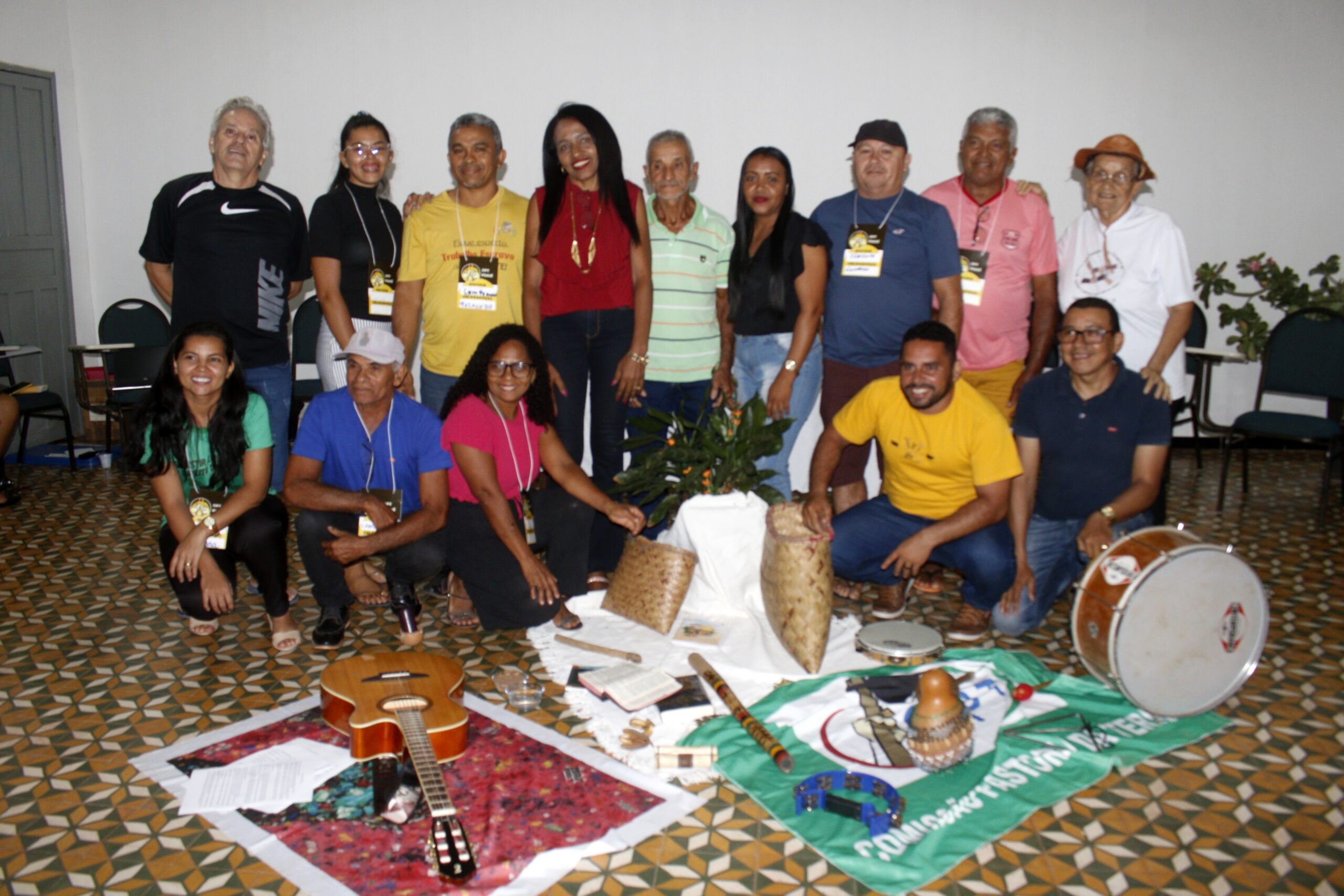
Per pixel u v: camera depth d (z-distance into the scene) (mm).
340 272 3811
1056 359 4855
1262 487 5293
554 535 3434
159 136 5859
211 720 2748
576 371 3756
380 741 2449
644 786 2428
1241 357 4984
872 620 3525
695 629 3301
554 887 2066
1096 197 3781
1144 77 5617
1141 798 2400
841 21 5461
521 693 2863
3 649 3186
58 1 5688
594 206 3598
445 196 3791
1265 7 5566
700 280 3791
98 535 4316
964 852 2178
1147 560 2629
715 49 5500
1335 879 2113
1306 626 3438
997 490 3164
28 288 5672
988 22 5477
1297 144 5754
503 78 5594
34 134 5637
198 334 3031
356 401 3182
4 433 4703
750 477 3486
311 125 5703
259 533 3148
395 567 3309
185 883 2066
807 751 2564
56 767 2496
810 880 2104
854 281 3775
